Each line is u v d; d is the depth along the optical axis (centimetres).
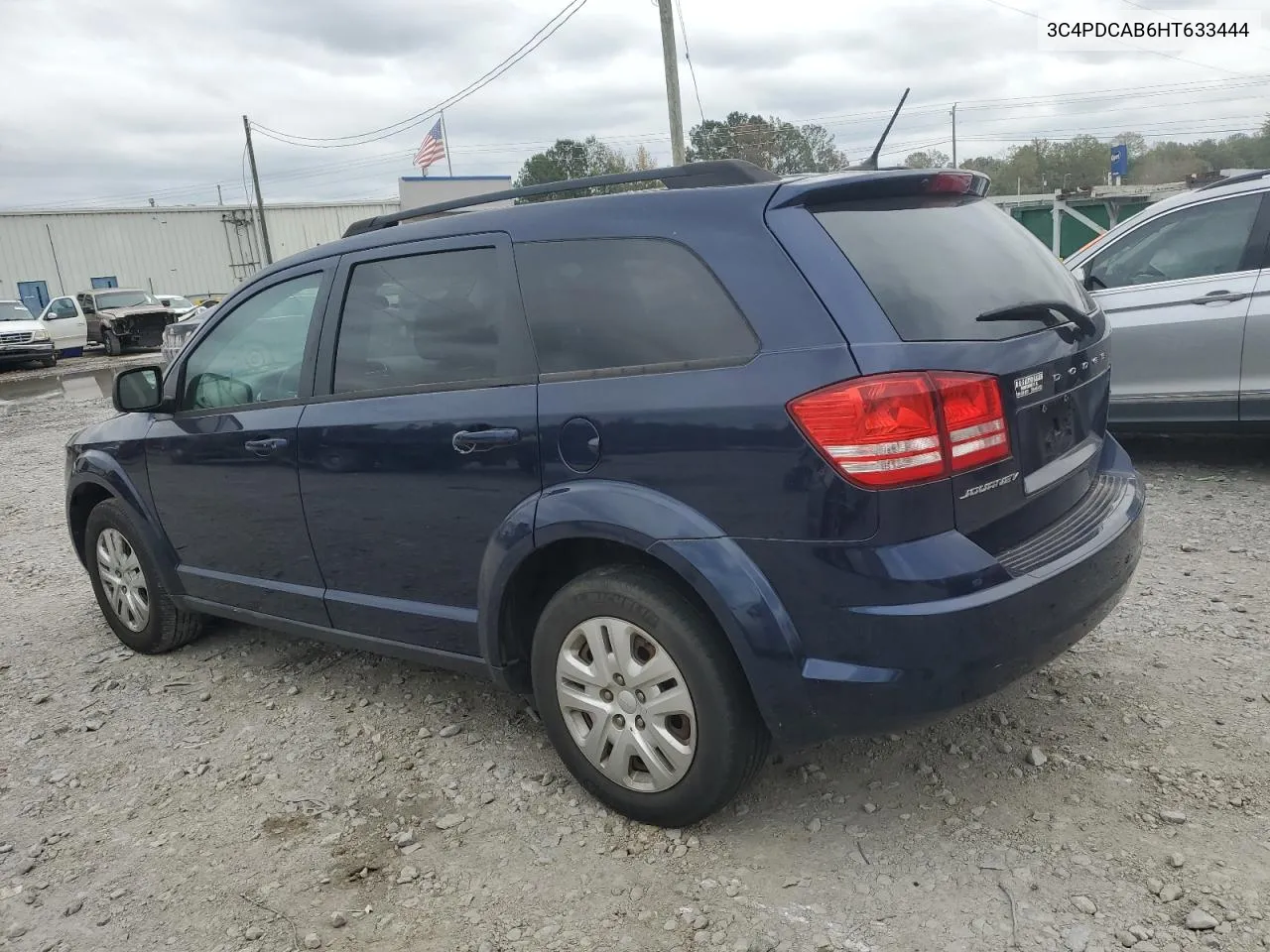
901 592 233
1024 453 262
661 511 258
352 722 373
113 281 4144
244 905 268
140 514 430
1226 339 575
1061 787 289
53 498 866
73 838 309
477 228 311
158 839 305
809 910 246
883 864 262
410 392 321
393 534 329
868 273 247
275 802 320
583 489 273
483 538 303
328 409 344
